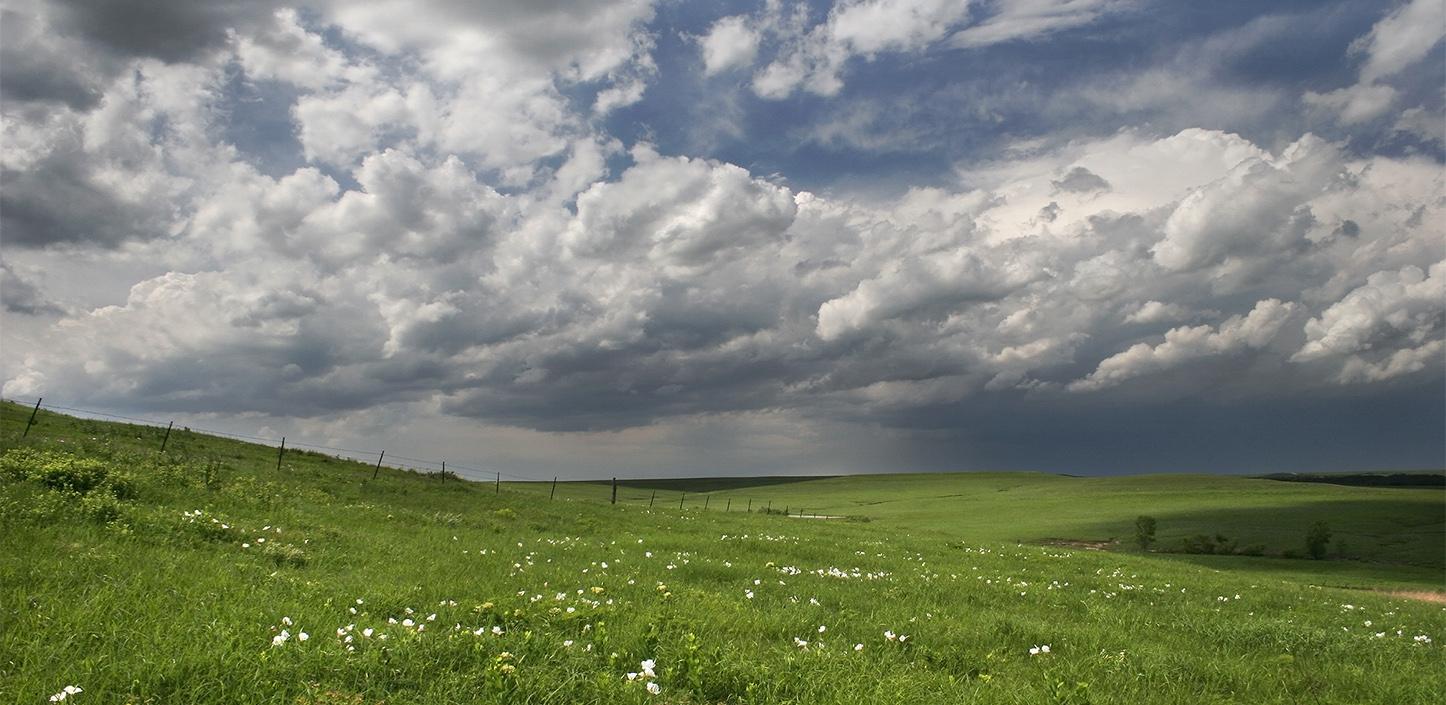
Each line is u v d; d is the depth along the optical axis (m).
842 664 10.39
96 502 19.09
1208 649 14.34
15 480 22.25
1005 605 18.64
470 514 38.31
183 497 25.28
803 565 25.22
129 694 7.33
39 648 8.41
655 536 33.47
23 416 44.94
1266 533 82.75
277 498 29.62
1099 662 12.02
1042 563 32.03
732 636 11.91
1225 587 27.25
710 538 32.38
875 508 141.88
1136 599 22.00
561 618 11.45
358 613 11.47
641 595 15.62
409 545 22.53
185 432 53.28
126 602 10.74
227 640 8.88
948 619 15.11
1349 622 19.81
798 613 14.39
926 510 129.38
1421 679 12.41
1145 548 76.38
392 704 7.40
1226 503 114.88
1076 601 19.81
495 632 9.67
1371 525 88.00
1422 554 69.00
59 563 12.87
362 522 27.98
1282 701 10.80
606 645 10.19
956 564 28.94
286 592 12.74
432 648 8.95
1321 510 101.81
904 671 10.44
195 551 16.30
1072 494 144.25
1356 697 11.37
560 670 8.75
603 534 34.72
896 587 20.11
